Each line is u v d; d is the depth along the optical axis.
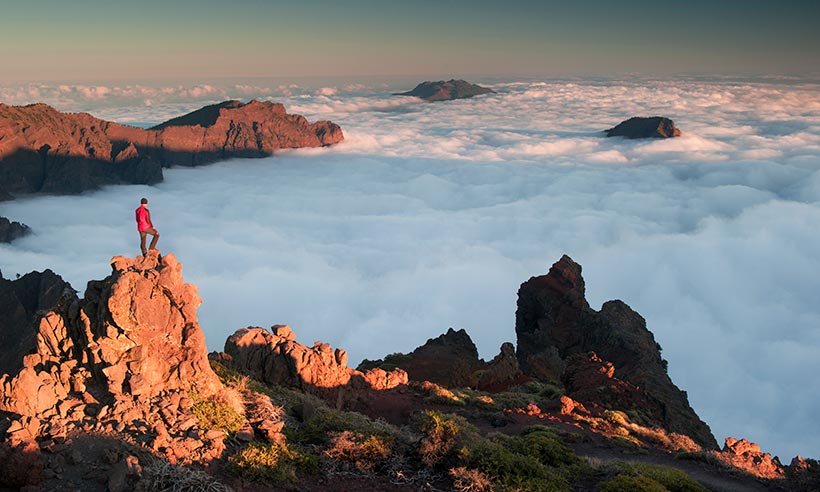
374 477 15.75
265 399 18.02
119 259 16.73
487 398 28.03
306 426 17.81
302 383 23.06
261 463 14.49
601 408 28.62
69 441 13.22
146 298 15.79
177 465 13.28
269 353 23.25
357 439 16.86
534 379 43.44
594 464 18.59
